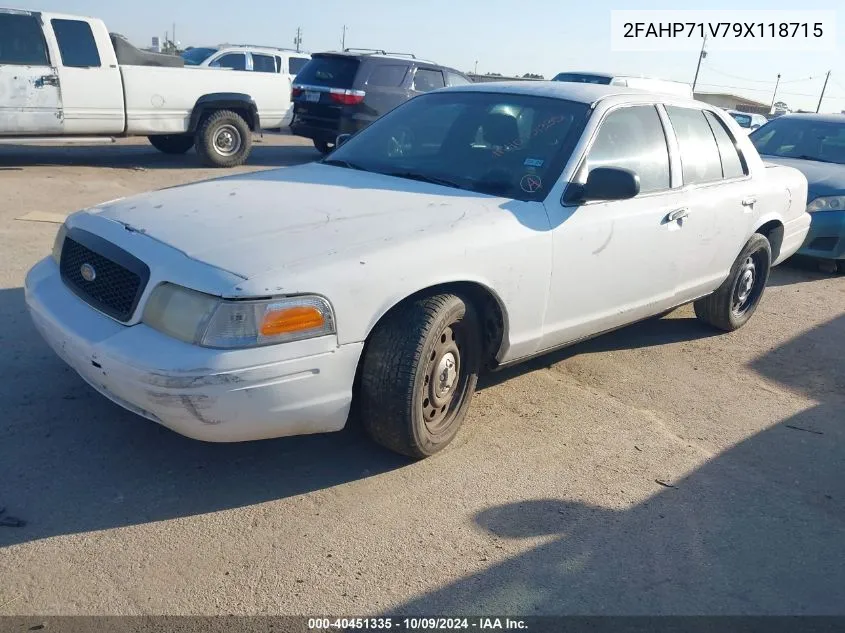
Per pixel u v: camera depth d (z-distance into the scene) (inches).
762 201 223.0
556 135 167.5
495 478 142.9
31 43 390.0
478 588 113.7
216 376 111.8
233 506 127.7
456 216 144.2
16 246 263.9
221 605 105.7
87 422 148.5
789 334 243.4
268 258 119.2
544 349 166.9
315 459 143.6
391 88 514.9
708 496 144.0
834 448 167.9
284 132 565.6
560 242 156.3
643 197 178.4
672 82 666.8
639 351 217.6
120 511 123.8
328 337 120.1
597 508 136.6
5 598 103.3
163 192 153.6
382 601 109.3
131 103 430.3
